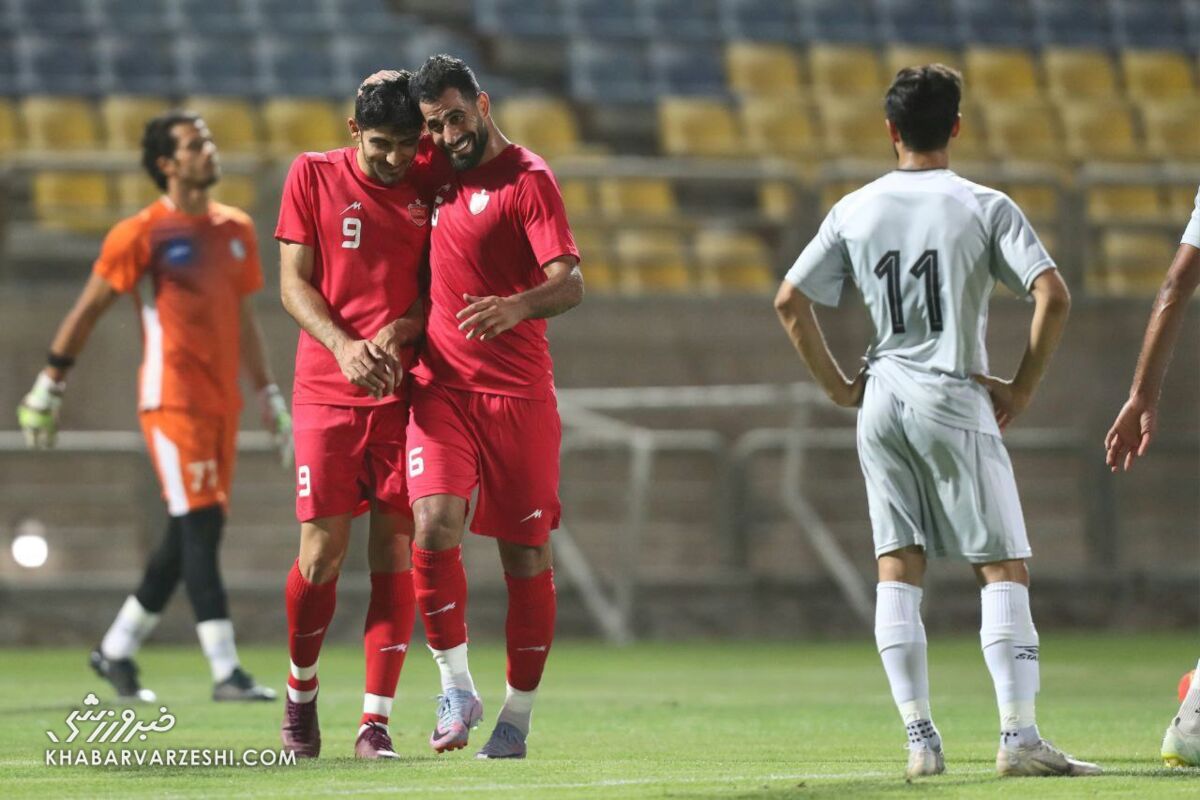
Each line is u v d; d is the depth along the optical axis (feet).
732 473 171.22
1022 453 180.75
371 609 63.82
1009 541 55.47
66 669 122.62
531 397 61.36
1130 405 56.95
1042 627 172.14
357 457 62.59
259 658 134.92
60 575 160.66
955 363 55.77
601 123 224.94
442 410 60.85
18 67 215.31
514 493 61.36
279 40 225.15
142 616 94.07
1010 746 54.80
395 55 228.02
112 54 219.00
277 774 56.70
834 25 246.88
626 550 160.76
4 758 63.57
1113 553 176.45
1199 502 181.98
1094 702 93.91
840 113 225.76
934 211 56.03
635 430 172.24
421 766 59.31
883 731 77.25
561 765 59.82
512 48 233.96
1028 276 55.26
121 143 207.62
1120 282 202.90
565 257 59.77
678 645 157.17
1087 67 244.42
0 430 165.99
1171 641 157.99
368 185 62.13
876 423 56.44
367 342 59.31
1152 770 56.70
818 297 58.18
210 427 90.79
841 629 168.04
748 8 246.06
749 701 95.30
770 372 181.98
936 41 248.52
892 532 56.29
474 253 60.75
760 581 167.53
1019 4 253.24
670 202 207.72
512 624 62.59
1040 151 223.10
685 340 180.14
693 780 54.85
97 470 162.91
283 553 165.27
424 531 60.34
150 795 50.90
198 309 90.02
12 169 175.94
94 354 166.91
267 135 212.43
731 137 221.25
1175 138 234.17
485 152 61.26
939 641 163.02
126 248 89.35
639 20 242.17
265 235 171.42
